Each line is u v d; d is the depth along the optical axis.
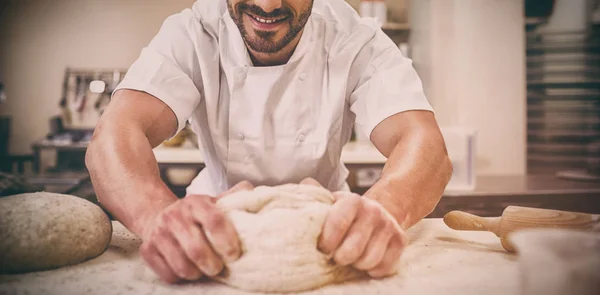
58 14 3.72
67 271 0.71
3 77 3.76
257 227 0.62
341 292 0.62
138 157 0.78
